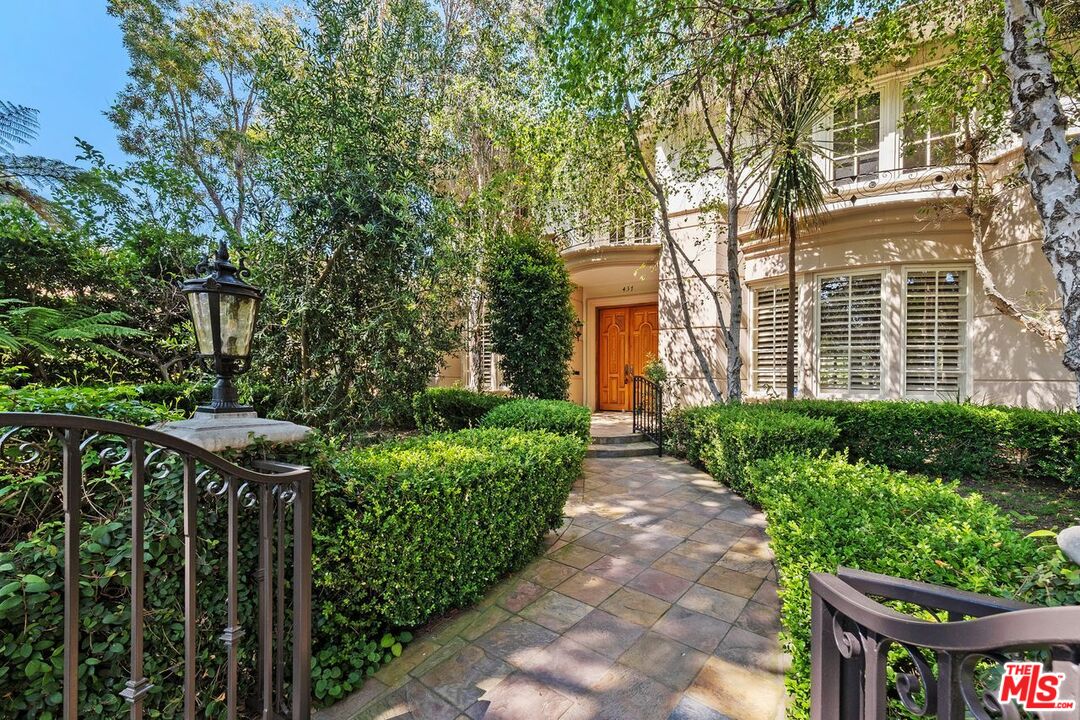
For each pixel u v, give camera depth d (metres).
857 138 6.25
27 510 1.33
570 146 6.15
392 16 4.58
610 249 8.17
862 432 4.96
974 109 5.11
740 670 1.93
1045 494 3.93
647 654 2.04
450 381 9.72
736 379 6.09
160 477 1.43
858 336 6.18
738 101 5.96
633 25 4.03
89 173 5.00
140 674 1.11
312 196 3.70
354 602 1.96
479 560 2.44
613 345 10.09
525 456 2.88
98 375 4.75
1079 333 2.65
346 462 2.14
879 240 5.96
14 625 1.17
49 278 4.70
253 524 1.67
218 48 9.73
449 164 4.81
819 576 1.14
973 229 5.38
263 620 1.47
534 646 2.11
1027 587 1.21
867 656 0.95
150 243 5.26
